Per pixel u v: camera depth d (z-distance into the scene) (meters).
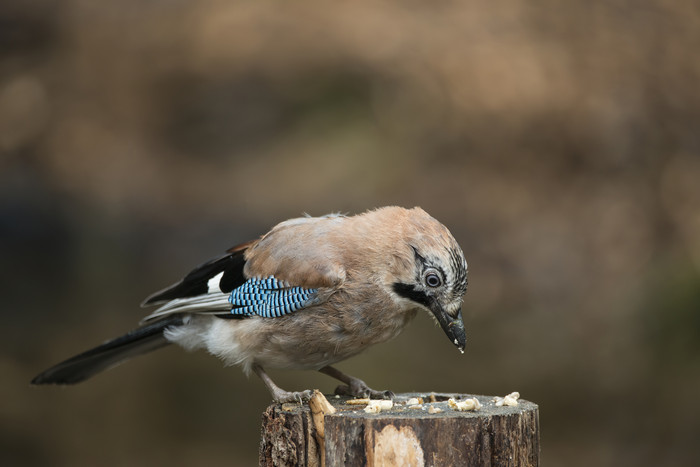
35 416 10.02
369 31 19.88
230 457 9.27
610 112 17.28
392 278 5.74
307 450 4.68
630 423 9.99
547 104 17.81
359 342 5.88
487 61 18.61
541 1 19.94
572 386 10.64
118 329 12.24
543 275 14.20
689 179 16.02
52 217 16.75
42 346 11.71
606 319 12.45
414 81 18.55
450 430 4.29
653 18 18.33
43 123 20.36
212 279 6.13
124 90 21.02
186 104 20.14
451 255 5.67
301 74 19.39
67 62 22.25
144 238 16.19
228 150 18.84
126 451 9.35
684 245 14.52
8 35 23.03
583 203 16.05
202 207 17.02
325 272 5.68
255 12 21.30
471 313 13.12
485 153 17.36
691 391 10.47
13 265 14.83
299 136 18.45
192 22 21.89
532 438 4.57
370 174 16.98
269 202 16.86
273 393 5.77
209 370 11.48
